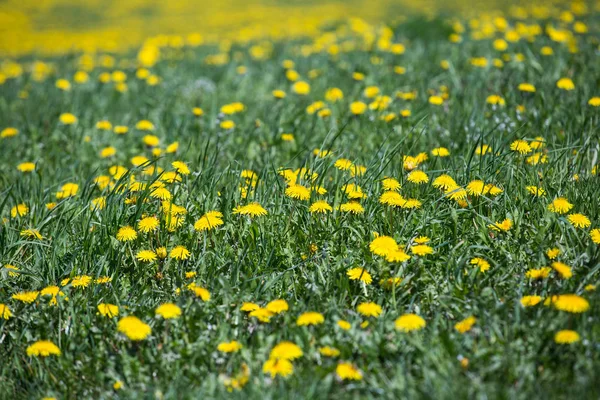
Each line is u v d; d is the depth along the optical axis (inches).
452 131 246.7
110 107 374.3
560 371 123.8
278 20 1035.9
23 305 157.0
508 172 183.0
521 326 134.2
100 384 134.3
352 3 1188.5
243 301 152.0
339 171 200.8
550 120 242.8
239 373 131.6
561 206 162.2
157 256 167.6
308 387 124.2
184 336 141.2
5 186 242.2
